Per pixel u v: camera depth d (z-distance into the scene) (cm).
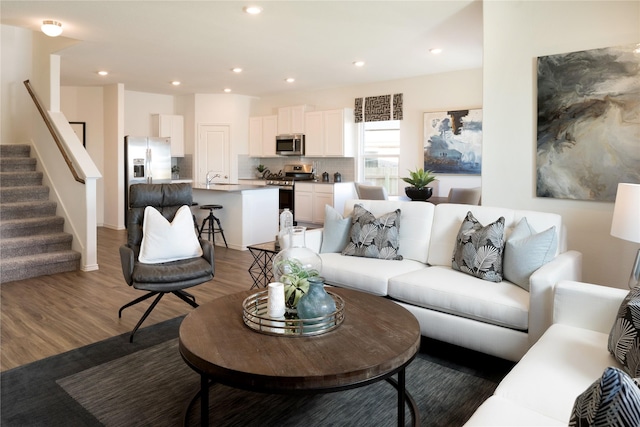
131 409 224
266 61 617
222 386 247
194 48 548
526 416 143
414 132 730
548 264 263
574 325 212
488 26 380
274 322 204
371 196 589
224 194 645
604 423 88
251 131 945
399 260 350
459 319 270
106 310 372
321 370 164
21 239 495
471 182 674
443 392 239
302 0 388
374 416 218
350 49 552
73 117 816
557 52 350
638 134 319
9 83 629
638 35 318
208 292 423
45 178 591
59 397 234
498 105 380
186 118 936
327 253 376
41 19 442
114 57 595
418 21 441
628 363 160
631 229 230
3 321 346
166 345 302
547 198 362
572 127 345
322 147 827
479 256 293
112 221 816
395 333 200
